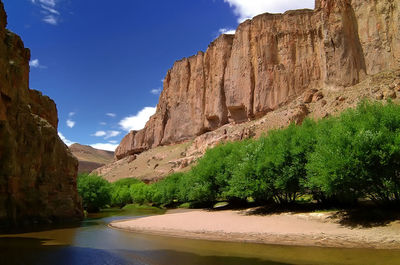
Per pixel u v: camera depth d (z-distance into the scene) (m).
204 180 38.34
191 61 139.00
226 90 112.06
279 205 28.47
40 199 27.28
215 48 125.25
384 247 13.23
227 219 25.30
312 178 19.98
